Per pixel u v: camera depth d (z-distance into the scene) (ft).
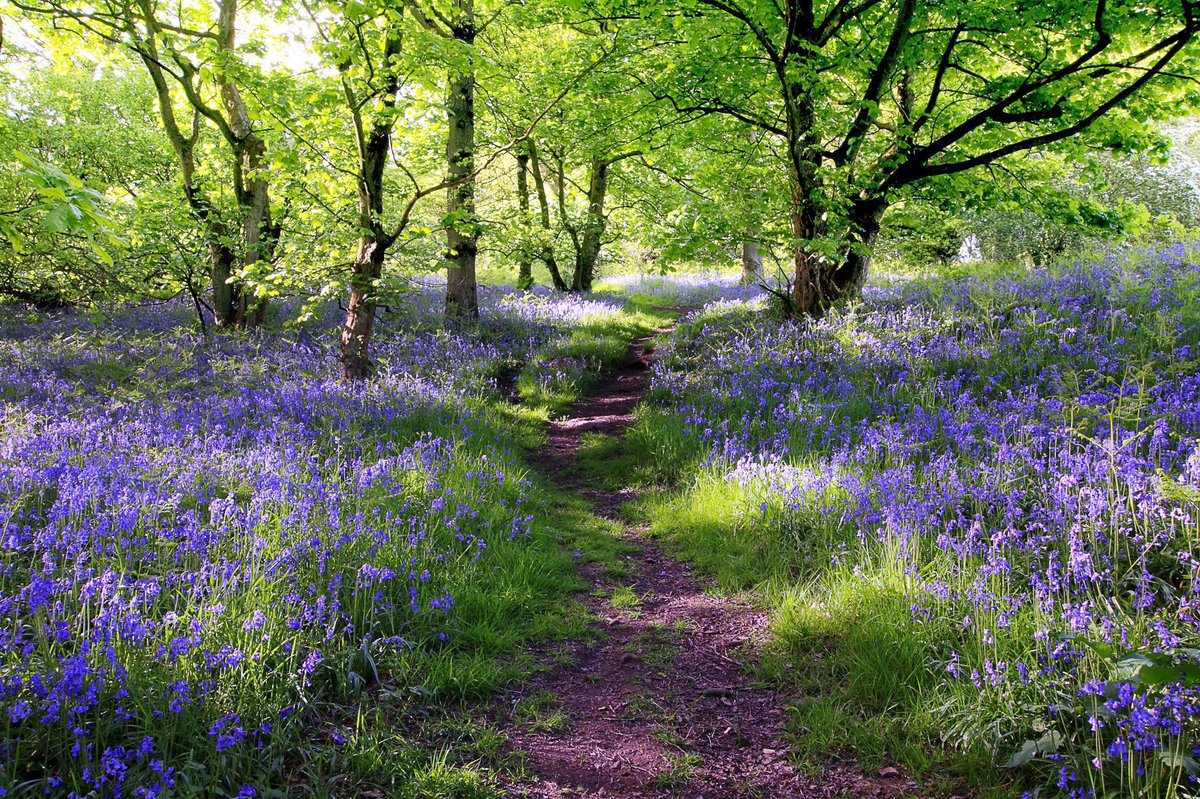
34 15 45.24
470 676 14.16
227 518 17.78
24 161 10.70
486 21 48.75
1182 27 38.96
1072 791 9.58
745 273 92.27
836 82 41.86
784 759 12.26
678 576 20.42
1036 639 12.23
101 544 16.14
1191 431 19.42
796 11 38.75
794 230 43.42
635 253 121.90
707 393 34.91
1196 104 41.47
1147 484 16.10
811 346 37.86
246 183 49.70
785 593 17.49
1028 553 15.85
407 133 57.36
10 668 10.95
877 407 28.45
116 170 69.92
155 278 53.72
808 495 20.92
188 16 49.32
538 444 34.91
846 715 13.01
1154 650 10.99
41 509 18.06
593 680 15.10
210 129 60.03
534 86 50.01
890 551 16.57
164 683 11.46
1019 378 28.19
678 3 39.24
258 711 11.80
